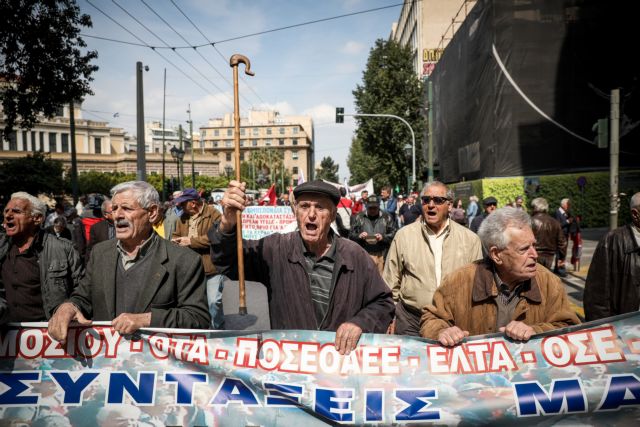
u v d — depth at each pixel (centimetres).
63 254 339
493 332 242
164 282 237
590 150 2088
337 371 223
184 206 556
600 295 312
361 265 243
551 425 219
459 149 2572
